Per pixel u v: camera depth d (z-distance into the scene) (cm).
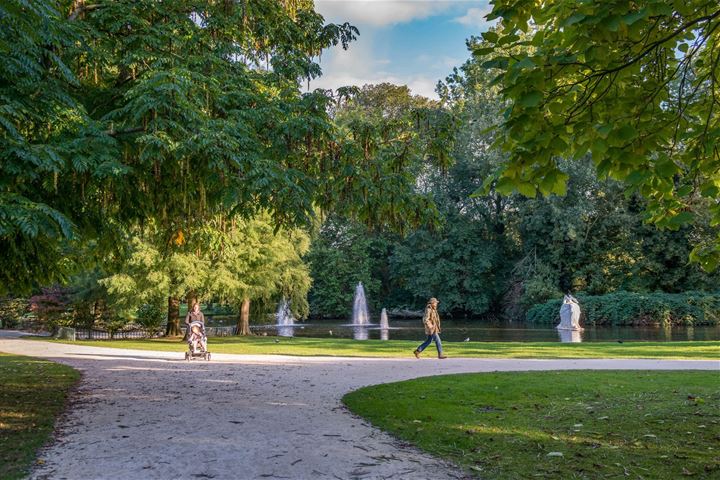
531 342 2373
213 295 2539
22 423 714
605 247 3934
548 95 451
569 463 527
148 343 2261
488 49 427
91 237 882
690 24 410
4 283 854
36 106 617
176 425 704
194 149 692
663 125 496
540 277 3900
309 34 1080
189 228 1003
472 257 4431
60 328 2528
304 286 2969
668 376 1068
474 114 4259
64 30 637
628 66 436
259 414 775
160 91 667
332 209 1000
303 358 1582
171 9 870
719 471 491
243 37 962
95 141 670
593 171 3647
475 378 1079
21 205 551
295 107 871
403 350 1841
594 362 1399
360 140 960
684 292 3659
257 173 731
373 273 5206
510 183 425
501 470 509
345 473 505
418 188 4450
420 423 709
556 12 445
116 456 562
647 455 547
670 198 567
